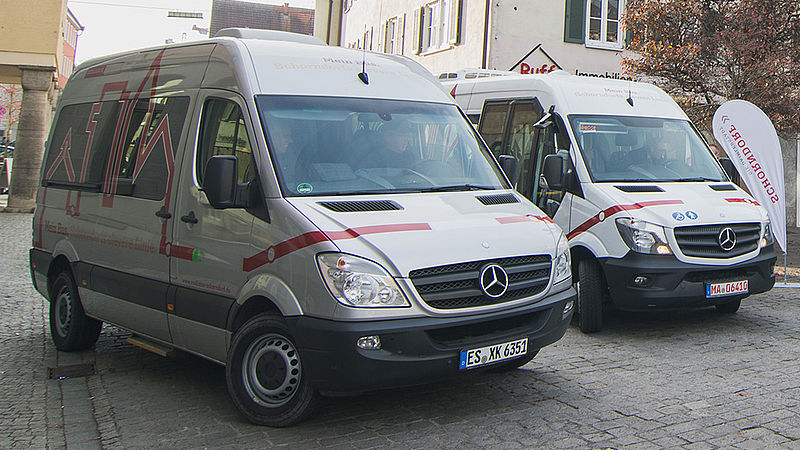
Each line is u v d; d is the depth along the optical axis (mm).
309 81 5875
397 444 4883
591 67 20625
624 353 7254
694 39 14805
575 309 8297
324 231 4871
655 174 8688
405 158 5836
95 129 7262
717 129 10945
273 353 5141
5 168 29453
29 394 6176
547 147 9000
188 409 5719
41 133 23234
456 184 5891
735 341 7750
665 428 5145
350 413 5477
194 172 5836
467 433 5070
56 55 22875
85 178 7203
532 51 18891
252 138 5422
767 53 14320
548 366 6758
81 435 5230
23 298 10305
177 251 5848
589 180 8344
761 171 10852
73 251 7199
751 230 8102
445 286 4945
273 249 5066
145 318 6242
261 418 5199
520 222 5562
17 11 22516
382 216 5105
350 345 4660
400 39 26016
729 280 7926
